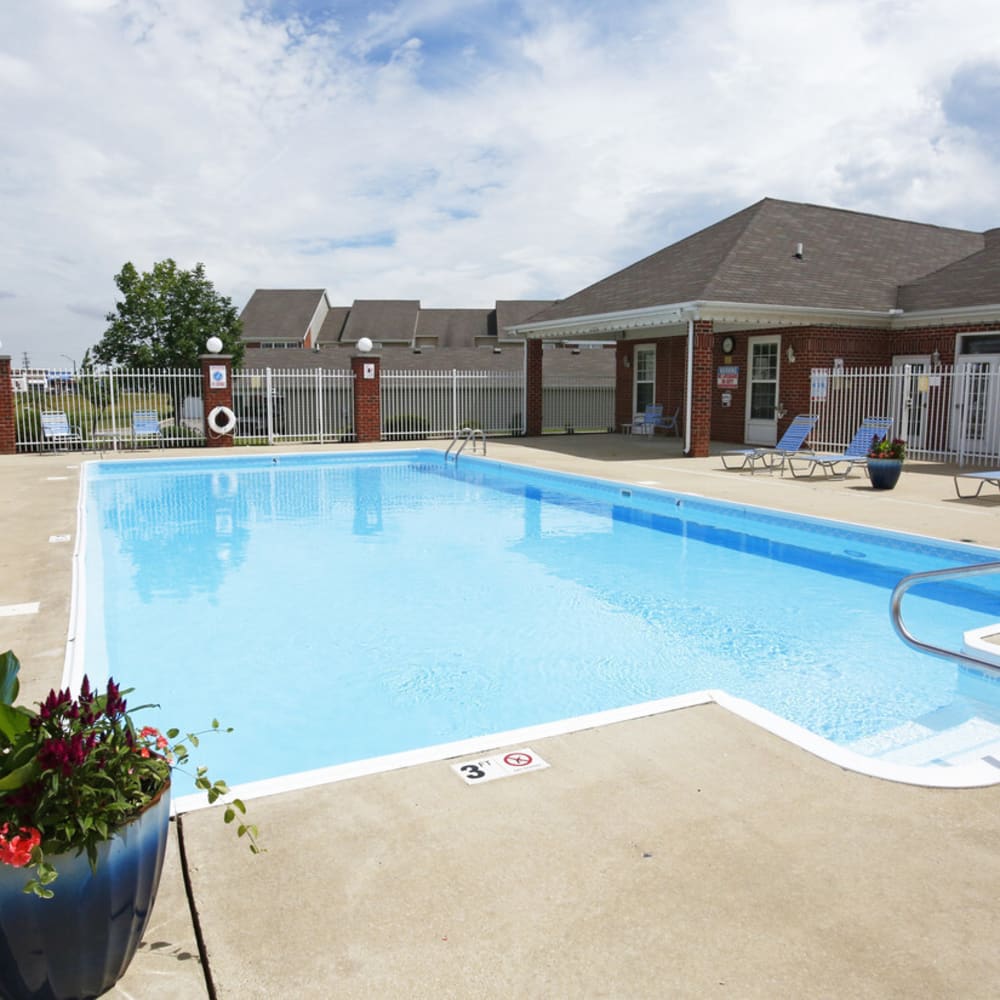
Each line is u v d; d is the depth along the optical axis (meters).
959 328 16.67
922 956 2.24
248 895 2.51
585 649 6.28
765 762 3.45
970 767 3.42
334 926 2.36
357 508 12.79
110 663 6.02
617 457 17.55
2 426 18.58
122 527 11.19
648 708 4.04
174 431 21.30
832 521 9.66
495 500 13.59
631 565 9.02
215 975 2.15
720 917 2.41
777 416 18.75
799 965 2.20
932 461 15.82
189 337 30.38
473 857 2.72
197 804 3.08
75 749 1.88
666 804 3.08
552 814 3.01
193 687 5.55
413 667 5.91
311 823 2.94
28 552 8.11
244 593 7.88
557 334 22.73
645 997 2.08
